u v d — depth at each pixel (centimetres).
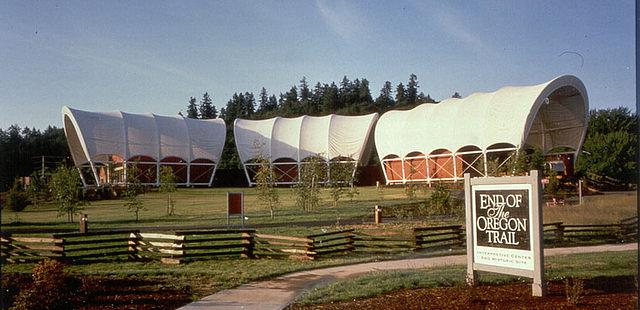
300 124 9144
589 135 8069
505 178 1120
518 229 1096
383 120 8488
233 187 8594
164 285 1334
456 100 7712
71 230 2975
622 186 6269
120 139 7906
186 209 4425
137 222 3484
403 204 4169
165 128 8412
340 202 4584
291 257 1927
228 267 1708
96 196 6034
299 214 3688
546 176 5425
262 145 8856
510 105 6650
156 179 7975
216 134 8919
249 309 1083
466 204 1208
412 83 16425
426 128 7606
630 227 2595
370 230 2580
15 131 9250
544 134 7412
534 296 1054
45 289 1129
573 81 6550
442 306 989
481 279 1266
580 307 945
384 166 8375
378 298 1117
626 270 1412
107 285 1299
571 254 1897
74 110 7788
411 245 2136
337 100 15912
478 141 6869
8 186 6184
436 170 7512
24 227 3216
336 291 1215
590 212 3425
